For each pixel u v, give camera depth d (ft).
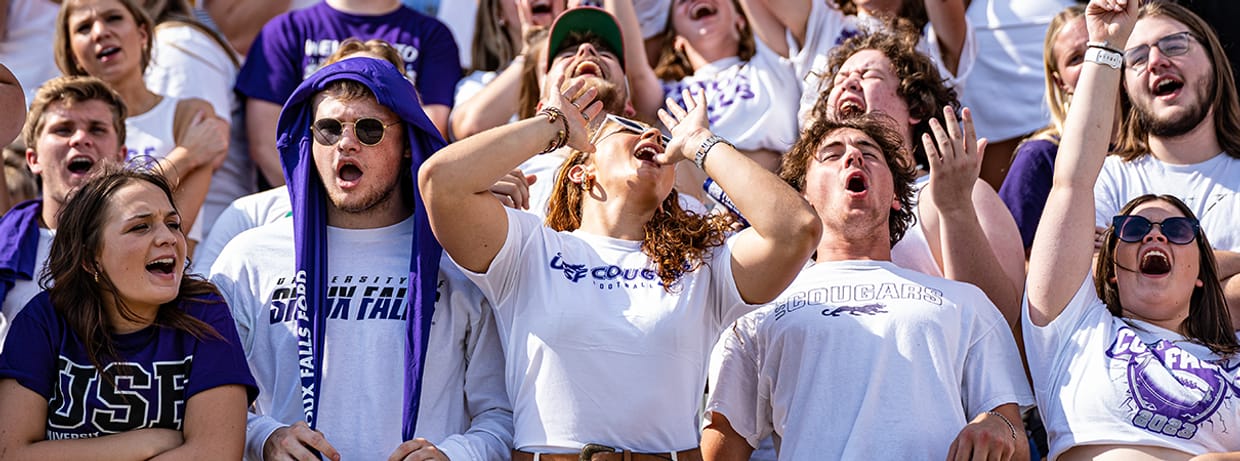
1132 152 30.45
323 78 24.95
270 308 24.62
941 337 24.77
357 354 24.08
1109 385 24.63
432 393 24.23
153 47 36.68
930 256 28.40
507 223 23.84
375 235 24.98
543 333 23.67
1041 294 25.52
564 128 23.82
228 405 22.63
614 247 24.56
